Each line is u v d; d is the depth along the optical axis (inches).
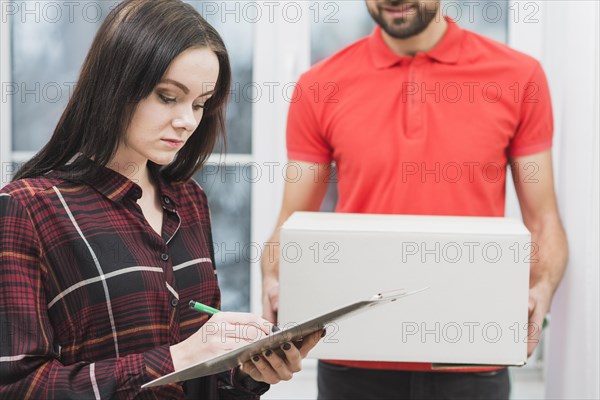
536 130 69.2
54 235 44.3
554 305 72.9
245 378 49.9
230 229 95.0
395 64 70.1
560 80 76.3
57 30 93.2
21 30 93.0
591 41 65.9
